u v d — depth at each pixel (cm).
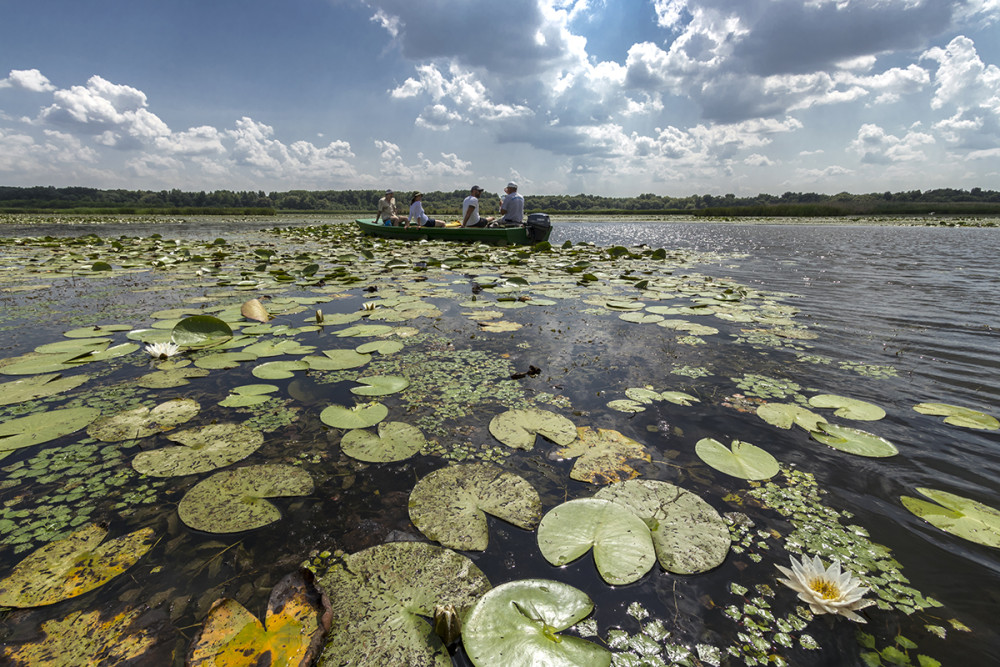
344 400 199
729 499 135
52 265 623
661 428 176
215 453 154
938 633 92
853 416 184
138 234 1346
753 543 118
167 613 95
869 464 152
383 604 96
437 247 875
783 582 105
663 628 94
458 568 107
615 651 89
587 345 278
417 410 191
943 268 634
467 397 204
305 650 84
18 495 133
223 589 101
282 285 480
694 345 278
